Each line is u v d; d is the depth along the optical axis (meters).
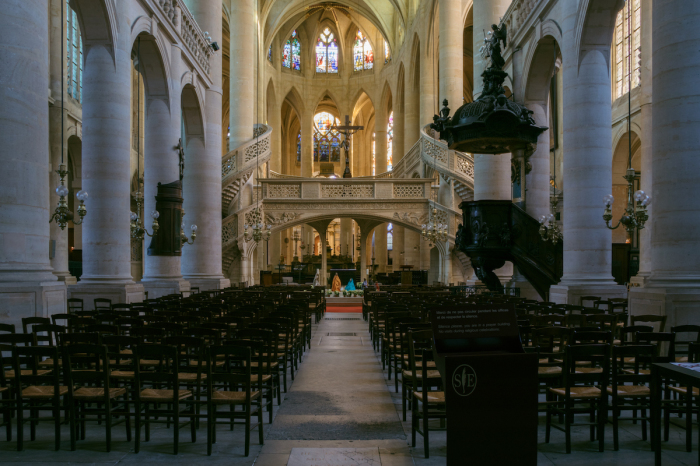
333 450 5.47
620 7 12.45
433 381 5.76
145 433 5.83
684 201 9.14
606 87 13.14
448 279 29.17
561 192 30.19
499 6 21.03
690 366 4.73
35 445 5.60
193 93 20.70
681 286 8.95
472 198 29.08
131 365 6.60
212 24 22.59
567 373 5.38
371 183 30.52
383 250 45.75
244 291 17.77
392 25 47.12
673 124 9.23
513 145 14.69
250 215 29.03
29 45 8.95
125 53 13.33
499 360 4.15
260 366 5.79
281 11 46.16
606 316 8.32
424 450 5.29
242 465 5.04
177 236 17.44
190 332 6.75
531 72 17.58
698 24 9.07
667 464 5.04
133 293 13.10
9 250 8.67
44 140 9.30
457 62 29.50
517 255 15.80
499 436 4.12
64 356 5.37
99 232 12.80
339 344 13.13
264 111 46.91
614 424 5.45
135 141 31.05
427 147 30.81
